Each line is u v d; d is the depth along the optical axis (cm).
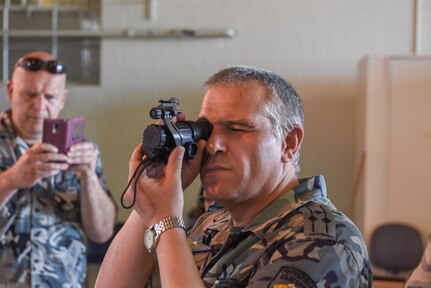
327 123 504
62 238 267
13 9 526
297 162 152
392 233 439
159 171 140
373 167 445
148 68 520
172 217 135
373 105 445
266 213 141
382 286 428
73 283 267
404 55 444
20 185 254
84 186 267
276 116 138
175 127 135
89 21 525
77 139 265
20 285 256
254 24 511
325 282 122
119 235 161
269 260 131
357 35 503
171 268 129
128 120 522
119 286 156
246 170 136
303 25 507
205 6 516
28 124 274
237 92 137
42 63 274
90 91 523
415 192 441
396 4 500
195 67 517
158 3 521
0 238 257
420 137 441
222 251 143
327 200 145
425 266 212
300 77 507
